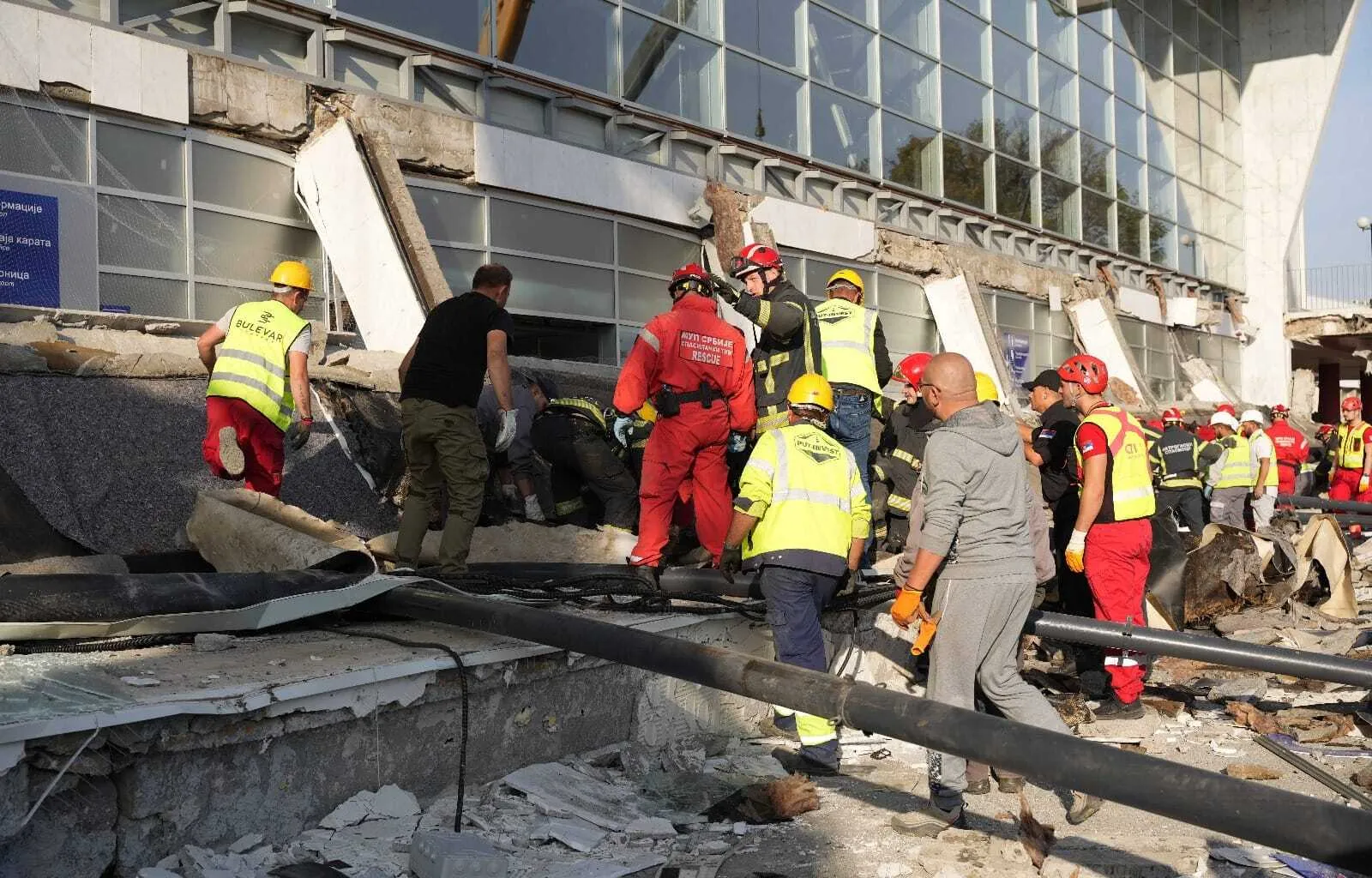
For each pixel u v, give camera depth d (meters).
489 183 12.84
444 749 4.96
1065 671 8.31
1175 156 30.44
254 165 11.05
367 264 10.92
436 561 6.54
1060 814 5.21
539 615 4.89
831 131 18.45
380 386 9.33
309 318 11.51
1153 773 3.28
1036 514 5.93
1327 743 6.55
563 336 14.10
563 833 4.64
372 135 11.34
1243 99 34.31
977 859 4.50
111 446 7.41
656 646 4.59
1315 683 8.13
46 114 9.41
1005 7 23.42
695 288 6.98
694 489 7.02
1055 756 3.48
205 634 5.00
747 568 5.85
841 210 18.50
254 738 4.17
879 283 19.44
